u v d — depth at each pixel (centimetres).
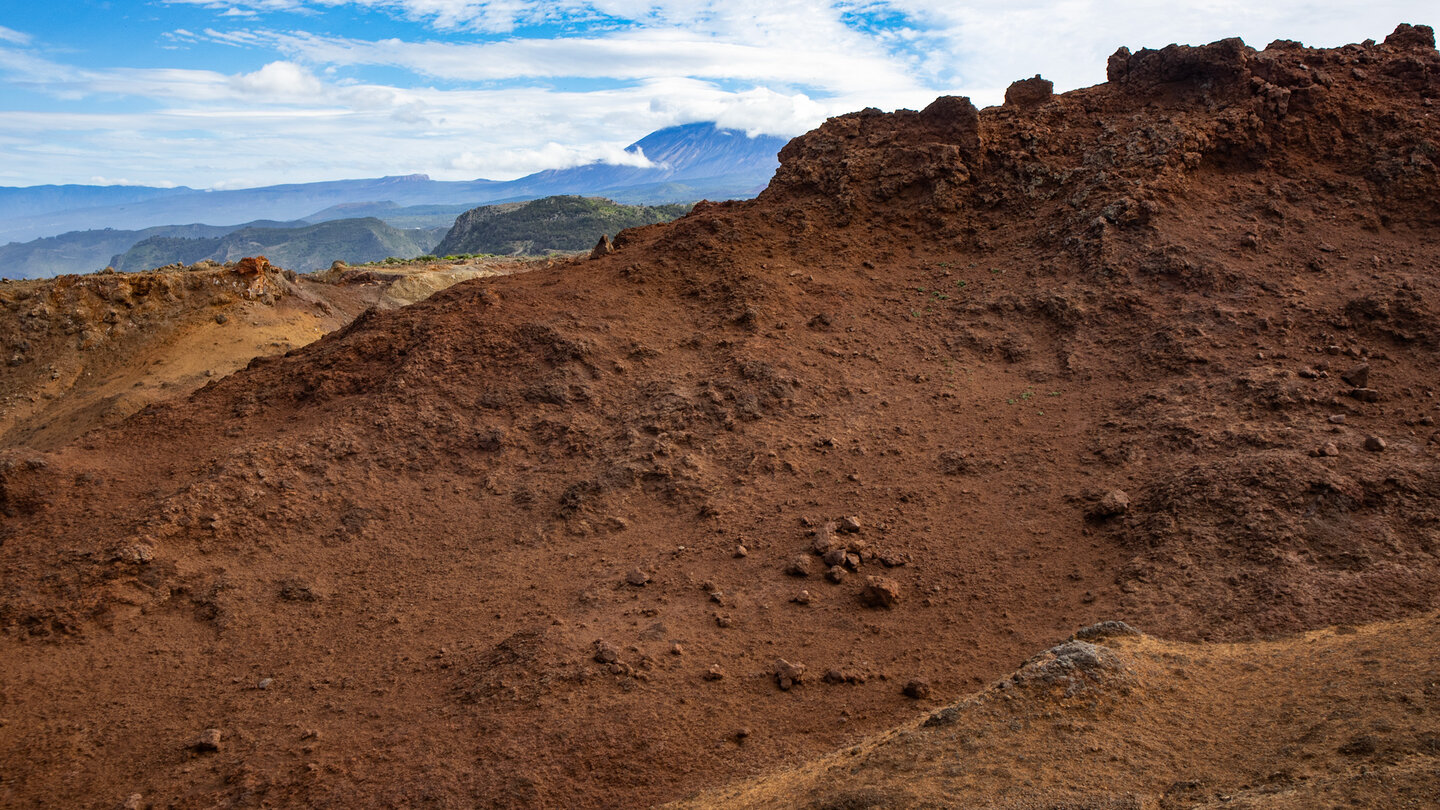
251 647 1113
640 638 1047
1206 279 1703
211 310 3447
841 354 1709
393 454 1489
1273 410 1373
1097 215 1891
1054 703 704
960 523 1255
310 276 4866
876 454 1440
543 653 1017
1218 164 1992
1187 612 971
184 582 1216
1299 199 1908
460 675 1024
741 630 1063
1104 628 863
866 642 1030
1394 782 481
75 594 1166
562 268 2078
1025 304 1777
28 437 2784
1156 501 1187
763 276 1898
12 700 1012
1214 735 652
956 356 1703
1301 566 1015
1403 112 2000
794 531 1262
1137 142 1997
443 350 1692
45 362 3173
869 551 1197
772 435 1495
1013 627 1023
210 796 857
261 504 1355
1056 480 1320
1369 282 1658
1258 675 761
